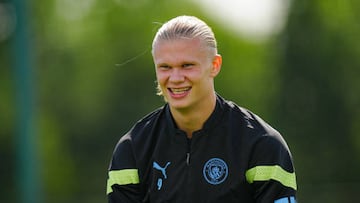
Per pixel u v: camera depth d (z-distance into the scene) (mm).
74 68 75750
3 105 68250
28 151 38750
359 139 61844
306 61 63312
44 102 73750
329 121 62594
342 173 62281
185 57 12914
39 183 42438
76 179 71500
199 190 13438
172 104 13164
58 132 72688
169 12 82000
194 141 13422
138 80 73625
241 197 13398
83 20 80250
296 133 62906
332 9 63344
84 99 73625
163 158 13625
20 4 39406
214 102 13461
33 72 40875
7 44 68938
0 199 63875
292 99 63406
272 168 13250
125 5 80500
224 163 13367
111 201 13938
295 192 13477
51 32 78125
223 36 78312
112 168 13961
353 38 63062
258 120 13578
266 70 66125
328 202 47750
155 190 13695
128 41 77625
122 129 72500
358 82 62438
